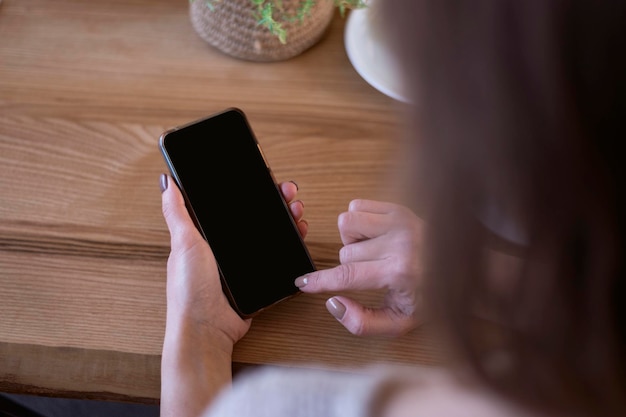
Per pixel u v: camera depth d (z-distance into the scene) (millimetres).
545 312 332
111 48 947
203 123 803
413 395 451
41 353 763
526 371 361
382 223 784
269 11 855
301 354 774
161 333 773
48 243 815
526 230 323
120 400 774
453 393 431
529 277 332
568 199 303
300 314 791
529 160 300
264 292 777
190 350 733
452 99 304
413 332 781
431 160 326
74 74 926
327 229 841
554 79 277
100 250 813
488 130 300
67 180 854
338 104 917
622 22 273
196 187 789
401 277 741
